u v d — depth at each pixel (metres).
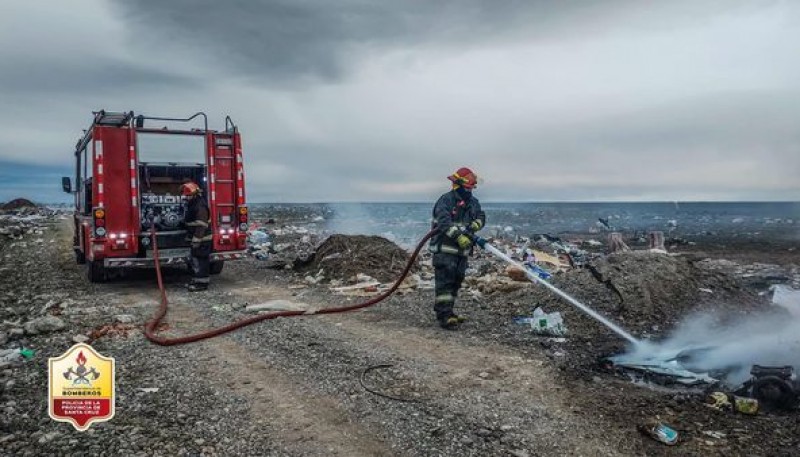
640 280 7.69
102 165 9.52
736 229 34.88
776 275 12.60
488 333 6.62
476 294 8.83
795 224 40.88
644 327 6.71
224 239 10.54
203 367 5.23
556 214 57.78
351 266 11.12
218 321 7.30
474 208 7.06
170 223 10.17
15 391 4.50
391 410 4.23
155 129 9.89
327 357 5.60
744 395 4.45
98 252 9.49
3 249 15.52
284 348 5.93
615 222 43.53
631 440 3.74
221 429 3.86
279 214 44.16
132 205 9.73
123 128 9.67
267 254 15.36
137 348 5.90
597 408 4.29
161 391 4.55
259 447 3.60
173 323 7.17
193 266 9.85
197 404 4.29
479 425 3.97
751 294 7.94
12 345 5.97
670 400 4.45
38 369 5.08
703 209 87.38
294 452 3.55
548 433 3.85
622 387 4.77
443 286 6.89
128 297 9.15
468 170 6.95
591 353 5.75
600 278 8.09
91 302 8.65
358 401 4.41
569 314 7.16
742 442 3.69
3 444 3.55
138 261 9.65
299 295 9.33
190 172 11.39
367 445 3.67
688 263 8.49
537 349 5.93
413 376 5.02
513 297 8.27
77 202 12.28
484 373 5.09
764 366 4.72
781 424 3.97
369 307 8.19
